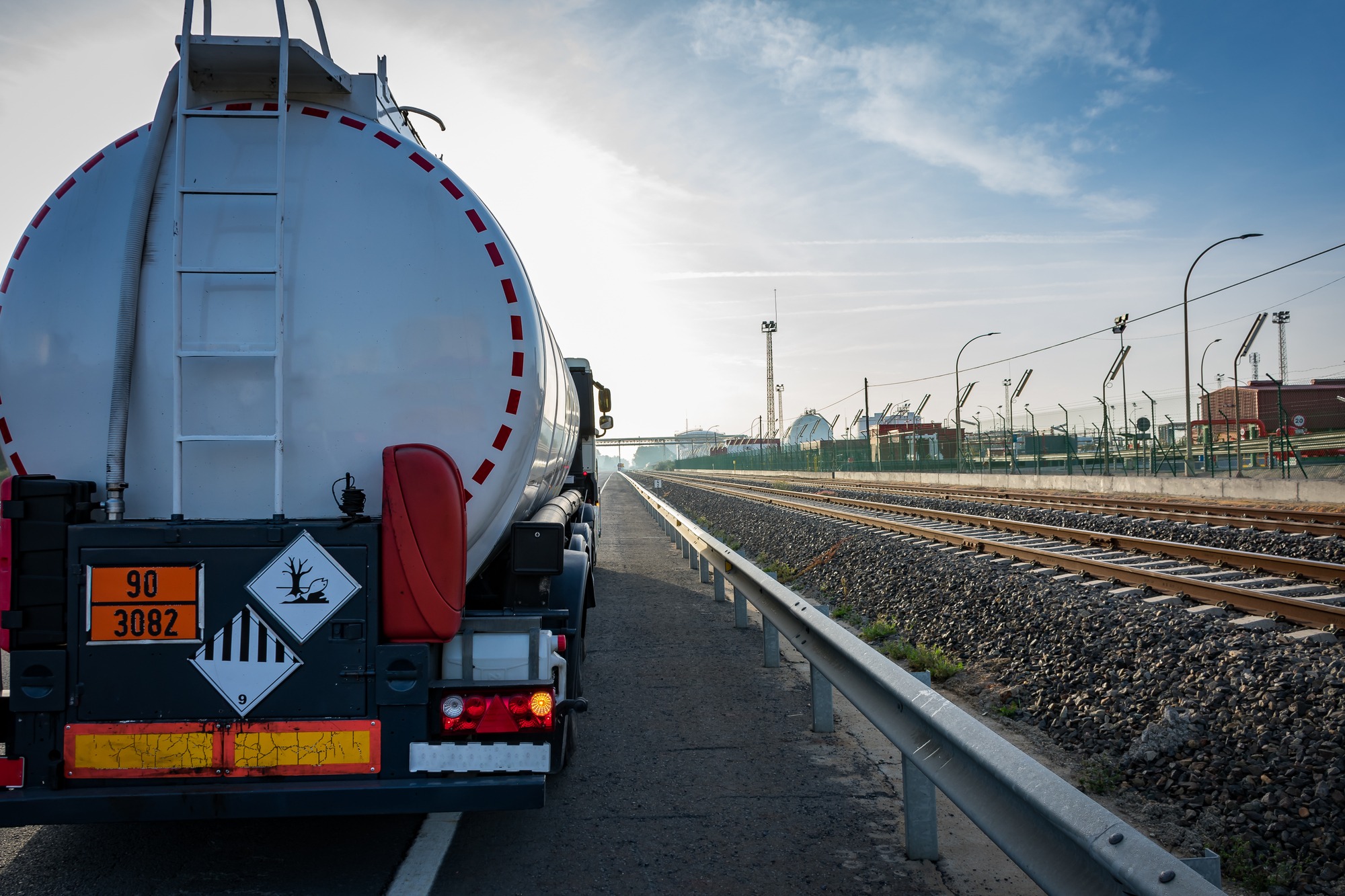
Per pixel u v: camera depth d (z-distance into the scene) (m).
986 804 2.85
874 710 4.04
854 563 13.33
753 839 4.03
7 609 3.33
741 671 7.46
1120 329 35.00
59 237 3.80
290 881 3.68
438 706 3.59
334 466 3.79
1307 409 44.94
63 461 3.71
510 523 4.29
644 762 5.15
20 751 3.34
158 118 3.76
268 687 3.43
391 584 3.50
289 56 3.71
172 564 3.40
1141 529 16.48
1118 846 2.13
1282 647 6.70
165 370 3.72
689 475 108.00
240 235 3.78
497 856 3.91
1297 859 3.64
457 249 3.96
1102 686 6.08
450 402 3.90
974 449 49.22
